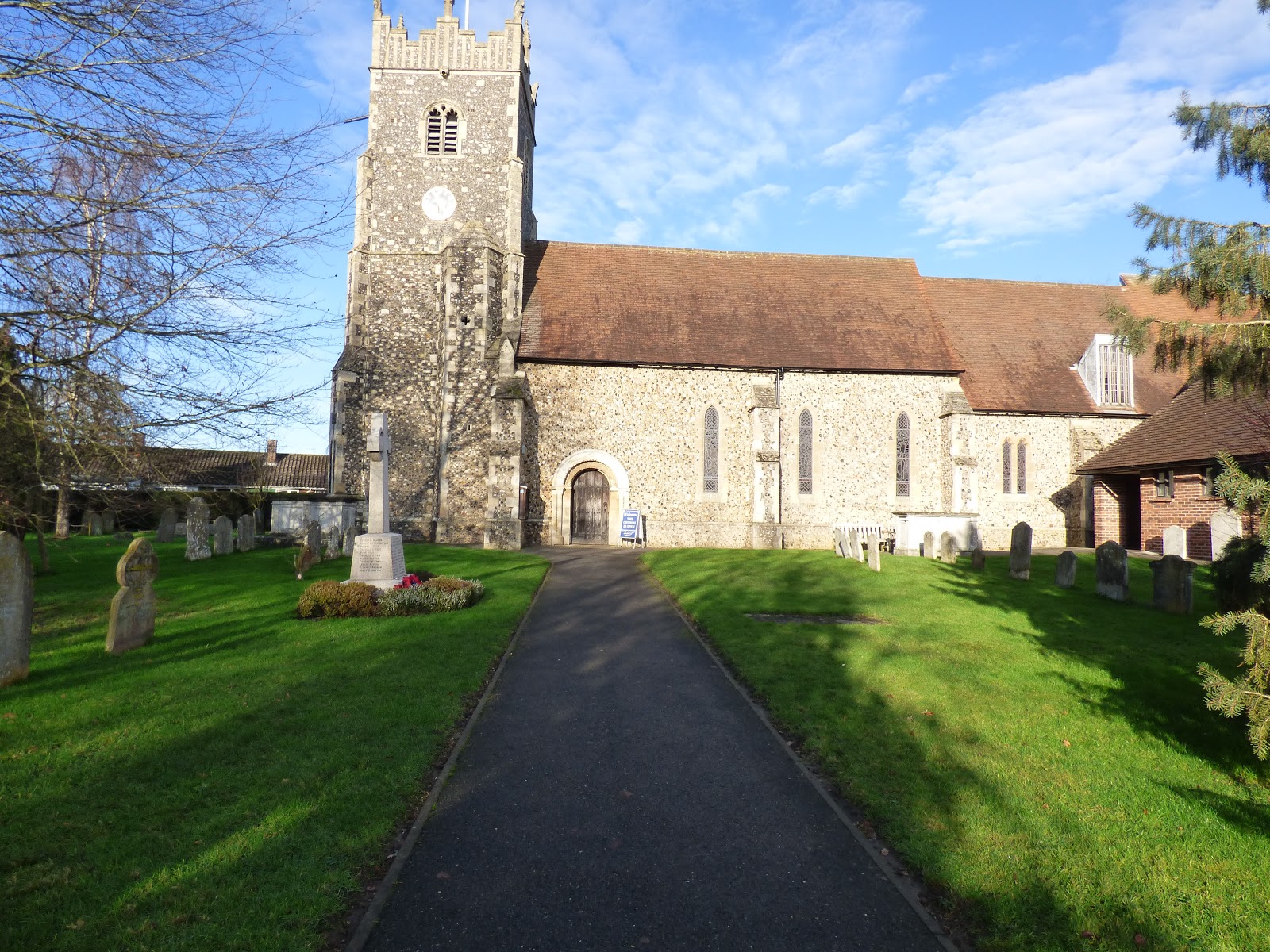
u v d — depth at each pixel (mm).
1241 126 4984
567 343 22719
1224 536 15656
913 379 23578
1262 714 4285
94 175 6523
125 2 6383
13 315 6406
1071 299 27297
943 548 18125
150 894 3490
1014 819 4434
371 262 23062
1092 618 10672
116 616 7914
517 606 10984
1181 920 3475
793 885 3834
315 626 9414
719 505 22844
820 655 8273
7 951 3057
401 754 5246
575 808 4672
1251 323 4855
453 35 23625
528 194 26906
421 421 22734
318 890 3582
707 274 25812
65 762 4941
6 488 8508
